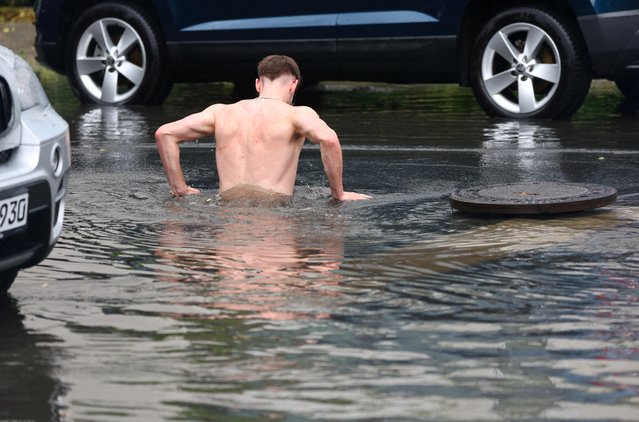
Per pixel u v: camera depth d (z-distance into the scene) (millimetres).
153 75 28781
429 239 12414
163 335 8680
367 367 7898
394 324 8969
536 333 8711
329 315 9219
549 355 8156
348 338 8586
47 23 29906
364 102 30375
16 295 9938
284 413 7035
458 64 25953
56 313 9336
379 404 7184
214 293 9938
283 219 13570
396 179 17156
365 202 14859
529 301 9695
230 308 9438
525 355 8156
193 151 21062
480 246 12000
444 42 25703
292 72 15320
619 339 8555
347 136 22891
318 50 26828
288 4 27016
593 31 24141
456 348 8328
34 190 9750
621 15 24016
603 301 9695
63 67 30141
